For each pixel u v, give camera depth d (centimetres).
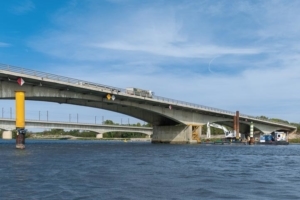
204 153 6475
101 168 3303
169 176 2797
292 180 2711
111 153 5909
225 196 1995
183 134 12025
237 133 13812
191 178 2706
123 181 2467
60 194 1964
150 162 4119
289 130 19550
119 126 19500
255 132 17600
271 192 2150
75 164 3656
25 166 3362
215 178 2741
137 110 11269
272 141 14675
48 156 4794
